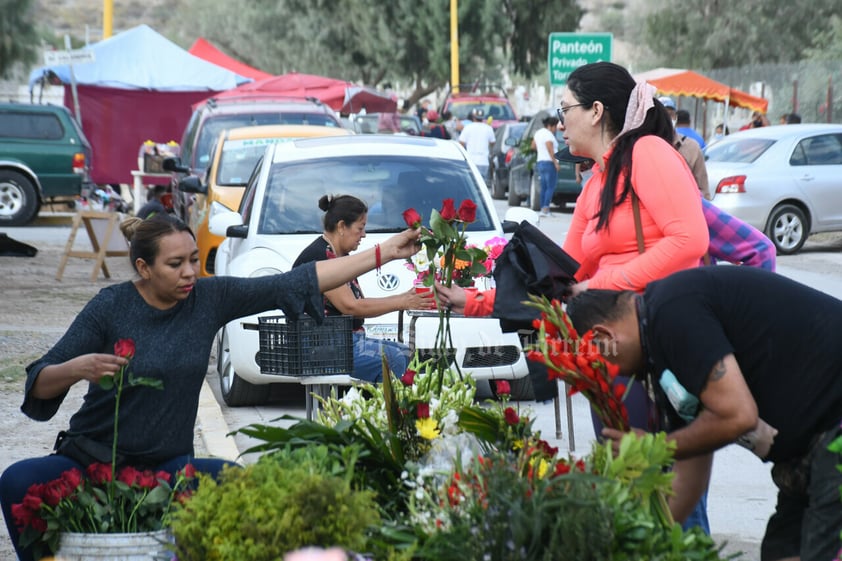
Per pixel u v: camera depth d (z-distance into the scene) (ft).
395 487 14.02
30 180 83.10
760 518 21.94
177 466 15.98
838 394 12.69
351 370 21.36
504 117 139.95
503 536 11.27
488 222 32.24
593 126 15.89
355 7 211.20
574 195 90.58
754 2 164.35
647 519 11.62
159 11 437.99
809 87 137.90
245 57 242.78
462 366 28.53
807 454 13.11
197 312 16.03
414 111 174.09
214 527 11.92
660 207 15.07
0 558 19.03
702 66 168.55
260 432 14.42
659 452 12.00
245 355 29.71
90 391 16.01
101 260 55.72
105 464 15.47
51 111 83.97
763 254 18.48
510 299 15.71
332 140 36.17
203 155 57.06
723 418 12.25
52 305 48.11
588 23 285.64
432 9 205.46
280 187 33.27
